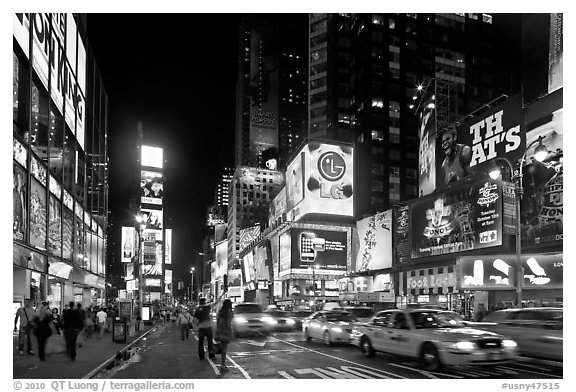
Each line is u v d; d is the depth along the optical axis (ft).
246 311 96.89
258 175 568.41
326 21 383.04
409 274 188.14
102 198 212.02
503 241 134.31
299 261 245.86
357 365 49.16
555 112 126.21
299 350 64.64
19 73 96.63
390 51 344.49
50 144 119.44
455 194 156.25
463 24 364.17
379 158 329.93
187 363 52.65
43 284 113.70
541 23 185.88
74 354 53.16
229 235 590.96
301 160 274.16
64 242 135.85
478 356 41.06
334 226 253.44
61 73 134.51
